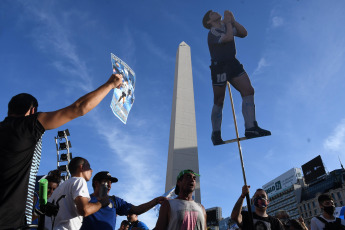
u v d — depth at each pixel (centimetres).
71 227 343
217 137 956
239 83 990
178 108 2459
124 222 605
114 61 330
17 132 213
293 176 13175
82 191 341
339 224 590
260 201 543
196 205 414
